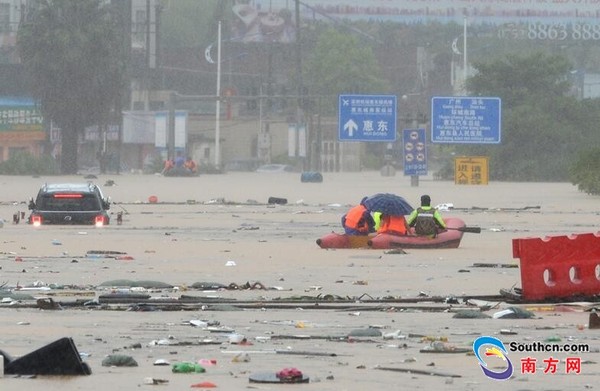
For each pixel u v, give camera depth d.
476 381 30.61
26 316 43.47
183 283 56.97
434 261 70.25
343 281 58.50
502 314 43.84
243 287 54.72
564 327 41.22
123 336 38.56
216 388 29.34
